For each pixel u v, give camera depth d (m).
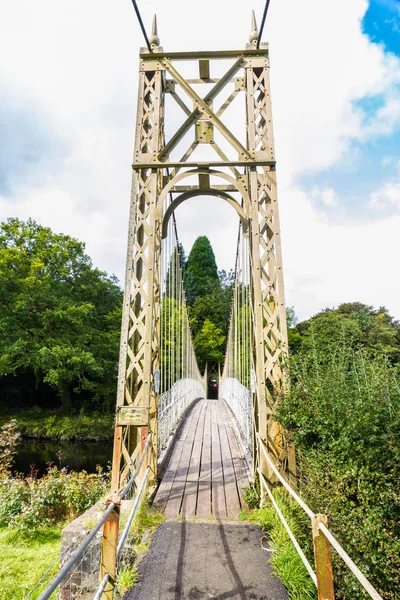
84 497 5.80
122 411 3.77
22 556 4.59
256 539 2.94
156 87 4.53
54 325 17.55
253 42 4.49
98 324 20.30
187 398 10.83
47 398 21.00
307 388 3.20
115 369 18.70
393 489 2.21
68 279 19.28
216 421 8.70
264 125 4.38
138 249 4.22
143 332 4.02
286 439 3.65
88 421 17.42
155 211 4.29
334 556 2.51
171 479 4.37
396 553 2.09
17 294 16.55
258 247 4.13
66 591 2.62
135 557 2.67
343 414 2.65
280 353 3.88
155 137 4.42
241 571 2.48
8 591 3.78
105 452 14.55
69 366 17.44
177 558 2.65
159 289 4.59
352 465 2.43
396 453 2.17
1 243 17.28
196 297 37.50
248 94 4.40
